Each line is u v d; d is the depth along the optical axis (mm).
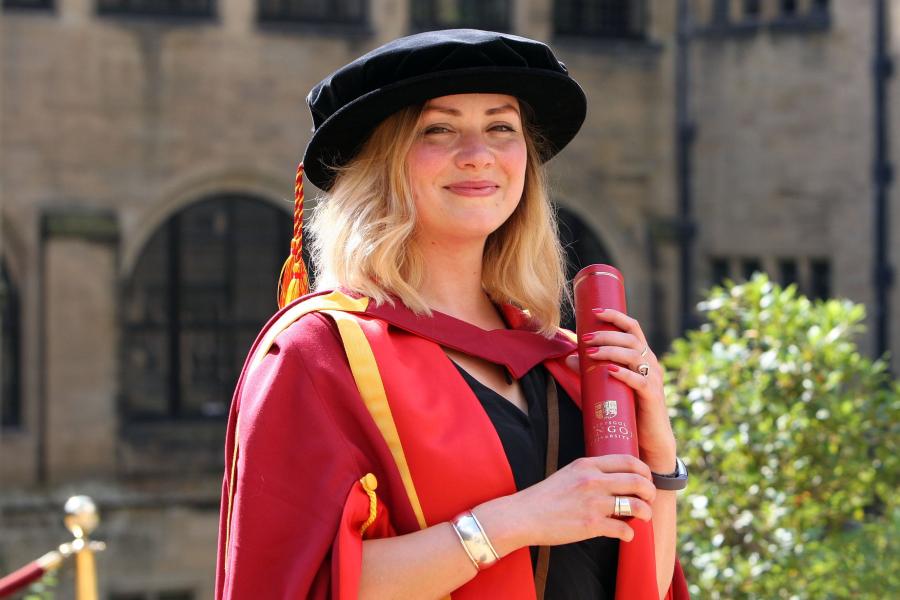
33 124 16719
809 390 5770
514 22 18094
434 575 2160
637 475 2232
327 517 2164
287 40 17438
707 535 5355
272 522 2178
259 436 2227
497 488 2268
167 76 17109
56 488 16906
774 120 17828
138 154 17078
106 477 17109
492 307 2635
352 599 2127
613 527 2205
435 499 2234
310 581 2139
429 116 2412
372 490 2193
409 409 2260
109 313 17031
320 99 2484
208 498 17141
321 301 2375
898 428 5770
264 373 2295
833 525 5707
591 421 2348
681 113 18734
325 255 2469
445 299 2521
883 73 16688
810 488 5668
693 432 5508
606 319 2398
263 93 17406
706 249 18797
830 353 5801
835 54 17203
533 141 2658
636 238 18812
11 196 16688
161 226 17422
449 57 2365
